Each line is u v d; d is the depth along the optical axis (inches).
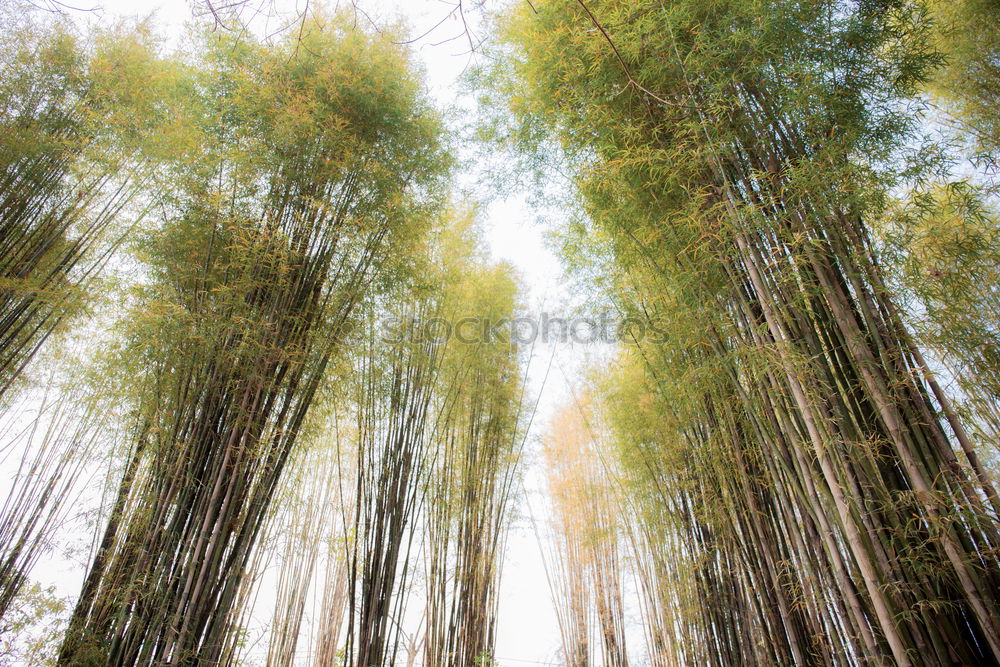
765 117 92.9
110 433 137.6
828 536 78.4
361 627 129.7
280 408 116.3
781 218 84.7
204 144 130.3
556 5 114.5
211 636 93.7
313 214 130.5
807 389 79.2
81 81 136.4
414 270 153.3
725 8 97.5
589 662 229.3
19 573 118.4
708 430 131.9
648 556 190.5
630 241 123.1
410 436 153.6
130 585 94.1
